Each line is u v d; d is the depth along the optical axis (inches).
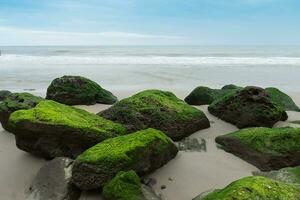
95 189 302.5
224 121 461.1
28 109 409.1
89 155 306.2
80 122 365.7
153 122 402.6
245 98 452.8
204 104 551.5
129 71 1239.5
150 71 1240.2
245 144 371.6
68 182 305.6
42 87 877.2
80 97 552.7
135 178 280.2
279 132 369.4
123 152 304.3
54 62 1616.6
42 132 358.3
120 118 410.3
